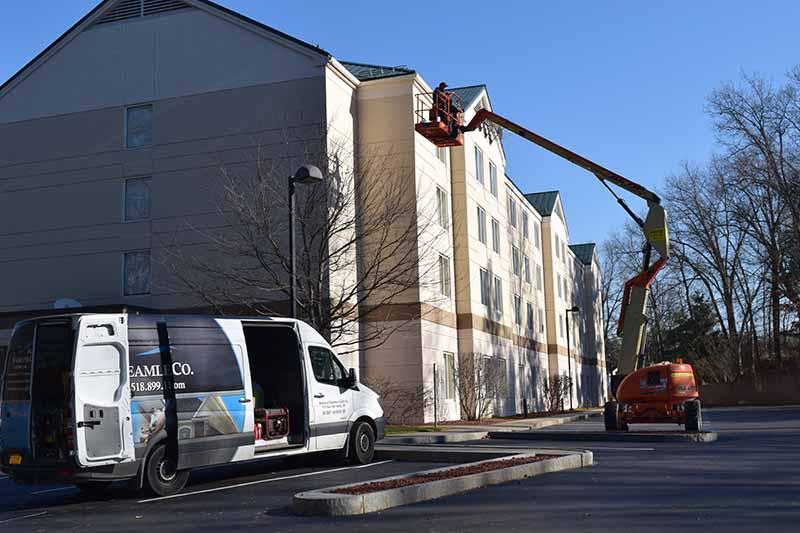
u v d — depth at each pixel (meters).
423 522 8.95
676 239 55.56
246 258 26.77
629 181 23.95
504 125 24.83
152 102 29.55
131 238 29.08
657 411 21.97
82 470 11.03
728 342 58.34
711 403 58.41
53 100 30.89
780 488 10.96
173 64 29.45
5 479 15.76
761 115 45.47
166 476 11.98
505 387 36.97
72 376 11.07
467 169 34.34
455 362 32.34
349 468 14.82
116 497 12.26
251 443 13.04
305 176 17.75
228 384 12.85
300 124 27.45
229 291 26.08
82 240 29.73
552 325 54.25
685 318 77.56
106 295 29.14
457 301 33.22
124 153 29.64
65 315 11.41
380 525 8.84
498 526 8.59
